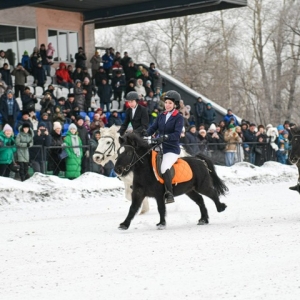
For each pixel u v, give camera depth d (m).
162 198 11.63
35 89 26.97
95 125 22.56
